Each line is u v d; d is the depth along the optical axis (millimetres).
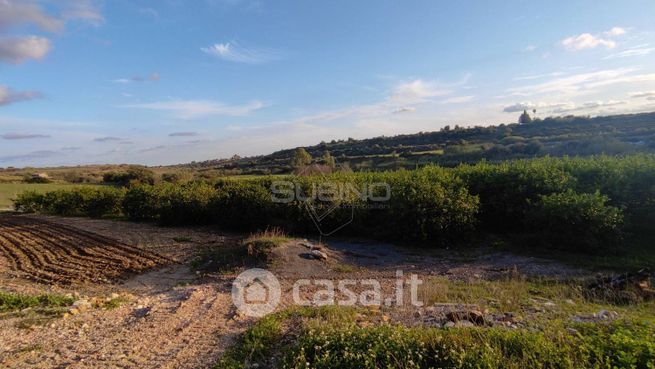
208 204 19969
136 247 15688
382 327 4992
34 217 29625
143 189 24562
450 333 4676
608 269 9367
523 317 5773
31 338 5852
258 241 11906
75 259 14117
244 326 6301
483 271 9711
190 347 5461
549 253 11055
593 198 10773
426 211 12734
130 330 6195
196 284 9812
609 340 4168
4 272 12516
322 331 4918
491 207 14250
